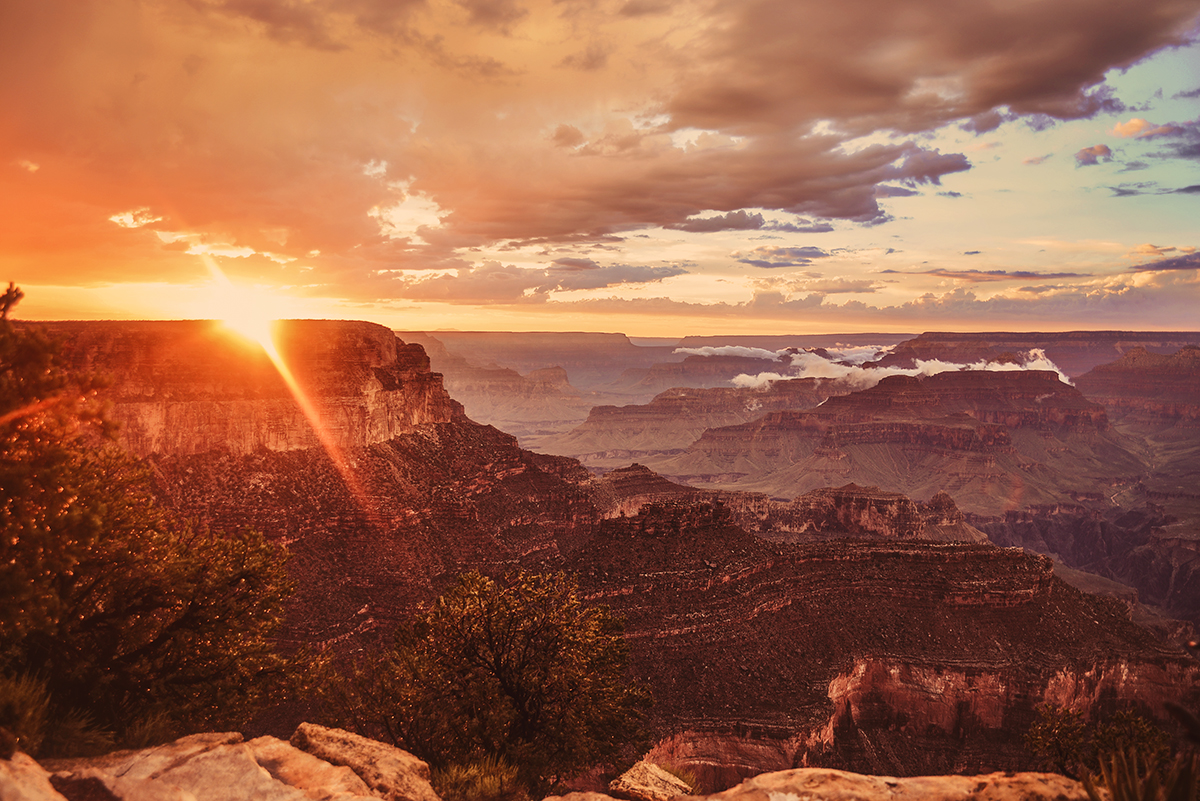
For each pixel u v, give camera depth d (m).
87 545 18.86
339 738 15.98
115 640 22.22
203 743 14.48
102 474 23.08
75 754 15.42
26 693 15.42
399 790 13.98
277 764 14.26
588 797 14.05
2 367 17.53
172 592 22.89
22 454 17.45
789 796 11.20
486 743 26.14
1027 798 10.47
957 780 11.37
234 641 24.14
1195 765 8.27
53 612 18.41
